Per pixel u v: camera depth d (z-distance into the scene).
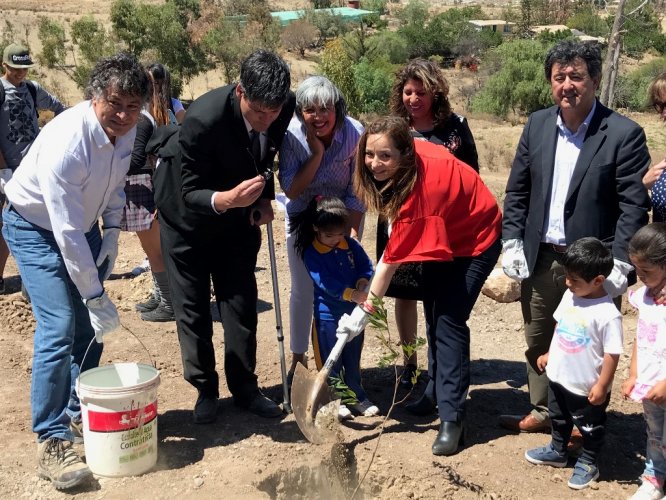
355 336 4.64
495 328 6.79
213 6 50.94
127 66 3.91
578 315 4.11
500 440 4.75
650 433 3.98
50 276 4.19
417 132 5.07
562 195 4.43
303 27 64.75
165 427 4.86
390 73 46.09
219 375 5.69
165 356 5.98
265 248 8.72
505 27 83.56
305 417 4.41
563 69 4.20
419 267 4.89
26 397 5.27
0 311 6.65
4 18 63.44
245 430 4.83
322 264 4.90
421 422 4.98
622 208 4.26
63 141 3.93
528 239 4.57
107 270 4.63
